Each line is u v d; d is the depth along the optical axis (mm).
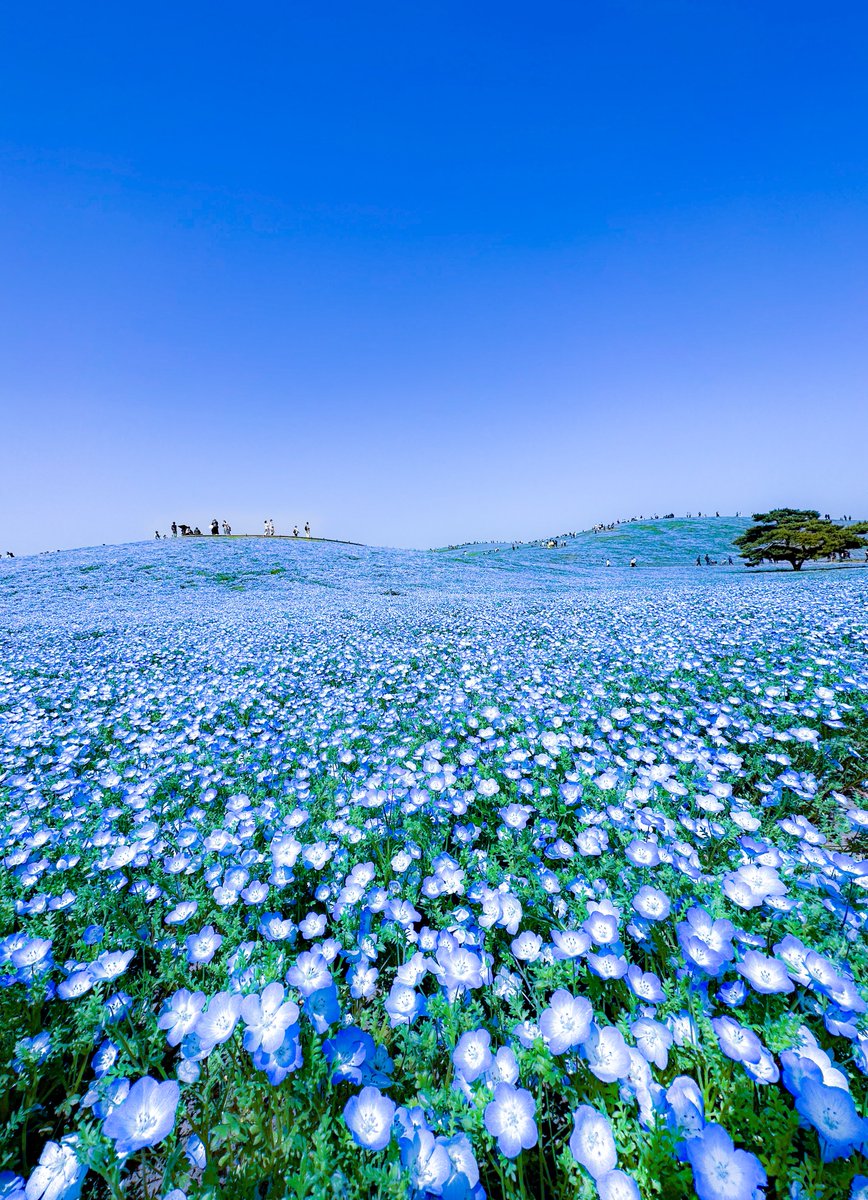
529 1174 1468
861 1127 1153
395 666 8594
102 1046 1861
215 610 17531
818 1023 1645
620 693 6230
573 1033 1474
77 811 3869
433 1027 1744
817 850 2377
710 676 6621
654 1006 1731
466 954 1835
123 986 2176
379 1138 1260
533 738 4617
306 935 2264
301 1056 1450
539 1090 1599
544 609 15141
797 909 2129
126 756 5223
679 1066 1522
